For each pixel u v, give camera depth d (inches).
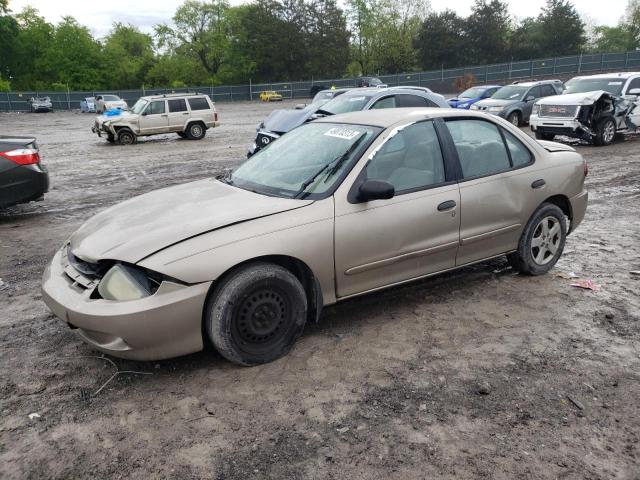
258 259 137.7
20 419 120.7
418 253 161.3
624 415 118.9
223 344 133.6
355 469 103.3
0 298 195.5
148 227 137.9
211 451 109.1
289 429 115.5
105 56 3225.9
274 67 3248.0
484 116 183.8
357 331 160.1
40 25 3181.6
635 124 603.8
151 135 831.1
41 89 3122.5
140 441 112.7
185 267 125.8
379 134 159.3
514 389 129.1
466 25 3144.7
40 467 105.6
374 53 3223.4
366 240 150.0
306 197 147.4
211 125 828.6
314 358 144.4
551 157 197.9
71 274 138.1
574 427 115.0
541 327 161.0
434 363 141.5
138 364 142.9
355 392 128.7
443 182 166.9
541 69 2210.9
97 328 124.1
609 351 146.6
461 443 110.3
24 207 359.6
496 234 180.2
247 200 149.6
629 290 187.9
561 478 100.3
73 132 1036.5
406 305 178.1
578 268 211.2
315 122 188.2
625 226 271.6
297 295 142.0
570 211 204.7
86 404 126.0
